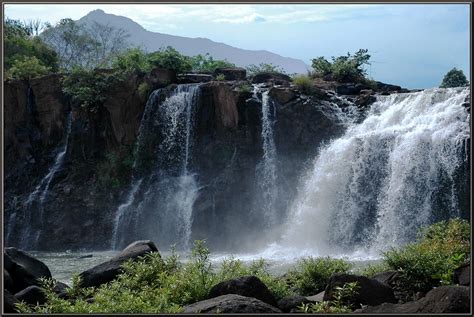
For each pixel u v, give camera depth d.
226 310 7.42
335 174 27.25
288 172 28.55
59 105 33.78
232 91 29.88
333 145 27.70
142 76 32.59
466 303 7.02
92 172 32.91
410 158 25.95
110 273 10.78
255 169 29.31
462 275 9.34
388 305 7.49
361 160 26.86
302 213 27.69
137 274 9.85
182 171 31.09
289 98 29.02
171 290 8.85
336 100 29.48
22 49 43.31
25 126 34.34
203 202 29.97
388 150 26.55
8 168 34.03
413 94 27.73
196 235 29.83
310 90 29.42
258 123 29.52
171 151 31.50
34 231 32.84
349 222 26.69
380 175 26.56
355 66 32.56
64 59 48.41
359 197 26.72
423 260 9.91
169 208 30.72
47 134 34.00
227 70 34.00
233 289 8.43
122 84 32.50
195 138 30.95
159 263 10.15
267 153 29.16
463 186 25.17
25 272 11.26
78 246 31.92
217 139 30.45
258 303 7.57
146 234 31.00
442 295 7.14
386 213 26.06
